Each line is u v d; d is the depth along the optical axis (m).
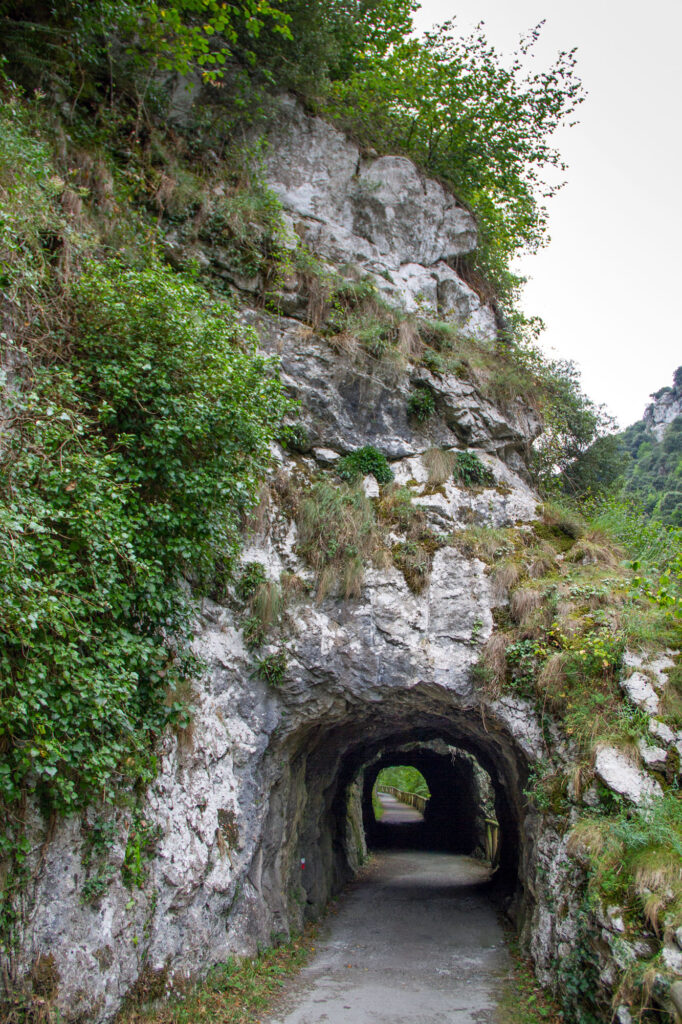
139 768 6.24
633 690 7.94
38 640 5.19
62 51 10.09
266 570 9.86
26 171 7.58
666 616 8.40
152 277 7.27
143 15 10.43
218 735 8.50
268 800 9.59
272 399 8.20
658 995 5.50
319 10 13.23
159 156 11.32
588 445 16.75
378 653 9.83
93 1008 5.41
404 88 14.77
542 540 11.26
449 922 11.73
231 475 7.51
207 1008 6.90
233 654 9.18
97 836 5.86
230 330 8.02
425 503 11.23
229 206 11.50
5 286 6.56
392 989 8.26
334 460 11.38
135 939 6.04
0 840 4.89
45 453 5.86
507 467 12.89
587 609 9.32
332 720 10.49
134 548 6.48
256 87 13.27
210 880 7.62
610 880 6.55
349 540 10.31
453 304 14.68
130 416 7.13
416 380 12.22
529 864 9.77
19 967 4.99
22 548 4.84
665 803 6.94
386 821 28.27
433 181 15.07
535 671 9.20
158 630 7.01
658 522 11.28
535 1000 7.58
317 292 11.94
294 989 8.21
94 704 5.41
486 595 10.21
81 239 8.24
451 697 9.88
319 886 12.30
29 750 4.80
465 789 23.14
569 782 7.98
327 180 13.94
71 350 7.14
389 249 14.29
